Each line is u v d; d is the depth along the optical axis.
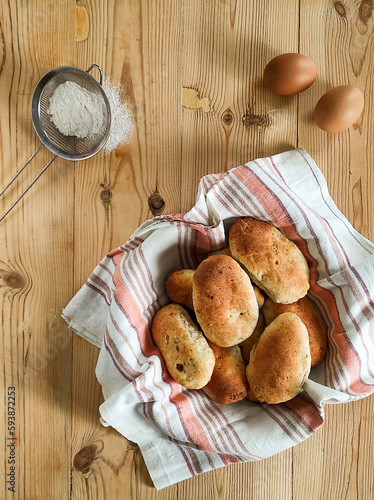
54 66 0.64
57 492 0.63
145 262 0.57
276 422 0.56
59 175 0.64
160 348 0.56
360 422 0.66
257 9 0.66
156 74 0.65
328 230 0.57
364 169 0.67
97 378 0.58
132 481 0.63
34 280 0.64
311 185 0.61
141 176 0.65
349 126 0.64
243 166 0.58
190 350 0.54
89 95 0.62
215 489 0.64
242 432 0.57
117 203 0.64
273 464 0.65
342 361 0.56
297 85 0.62
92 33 0.64
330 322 0.59
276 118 0.66
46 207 0.64
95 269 0.60
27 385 0.63
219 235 0.57
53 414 0.63
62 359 0.63
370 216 0.67
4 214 0.63
